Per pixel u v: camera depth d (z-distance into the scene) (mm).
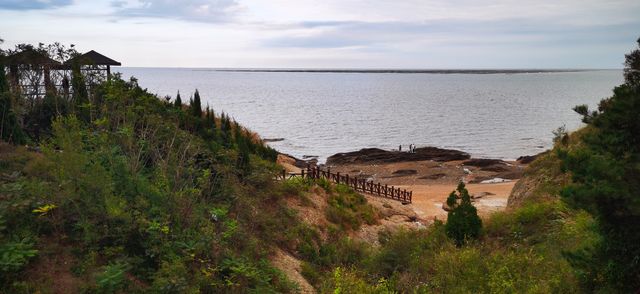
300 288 11062
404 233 14453
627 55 6840
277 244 13523
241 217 13047
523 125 77875
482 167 40750
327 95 167875
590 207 6762
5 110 13078
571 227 10727
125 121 13305
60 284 7129
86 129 12477
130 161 11375
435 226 14117
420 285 9852
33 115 15562
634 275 6891
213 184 13203
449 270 9977
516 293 8305
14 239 7496
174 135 13469
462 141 62594
